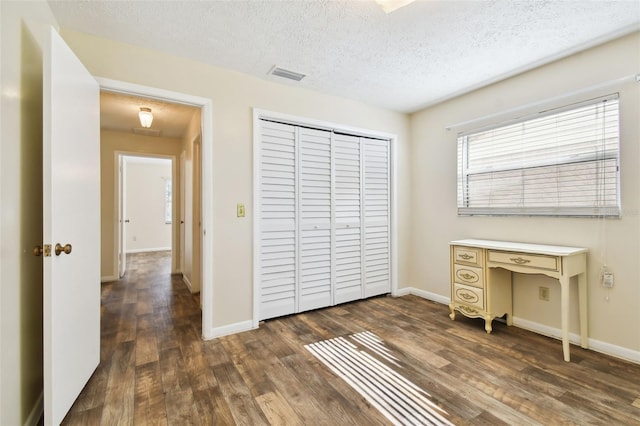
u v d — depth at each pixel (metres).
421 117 3.53
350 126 3.17
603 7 1.71
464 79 2.69
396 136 3.55
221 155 2.46
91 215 1.80
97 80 1.99
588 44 2.11
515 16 1.80
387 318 2.83
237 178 2.53
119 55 2.07
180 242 4.98
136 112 3.51
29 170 1.43
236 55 2.27
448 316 2.88
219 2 1.67
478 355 2.10
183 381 1.79
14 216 1.28
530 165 2.53
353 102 3.20
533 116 2.49
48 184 1.32
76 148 1.59
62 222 1.43
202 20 1.84
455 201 3.15
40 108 1.55
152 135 4.71
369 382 1.78
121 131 4.49
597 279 2.15
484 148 2.89
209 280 2.39
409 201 3.69
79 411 1.52
